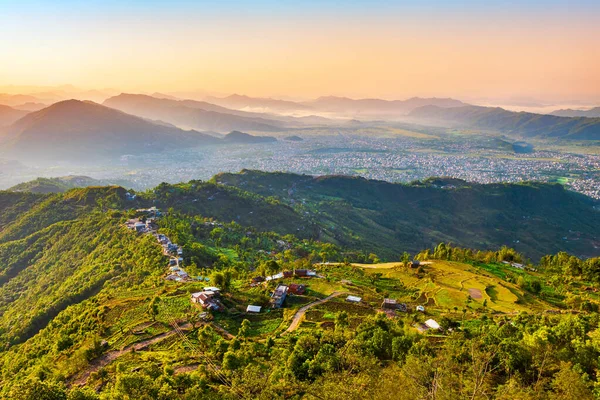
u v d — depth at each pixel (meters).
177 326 95.75
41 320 139.12
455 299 123.69
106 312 109.94
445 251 176.75
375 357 71.88
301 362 71.19
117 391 61.16
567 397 54.66
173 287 124.38
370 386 57.78
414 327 98.38
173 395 60.31
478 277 145.75
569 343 69.81
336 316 98.50
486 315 109.12
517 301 122.94
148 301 112.88
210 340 86.75
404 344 74.31
